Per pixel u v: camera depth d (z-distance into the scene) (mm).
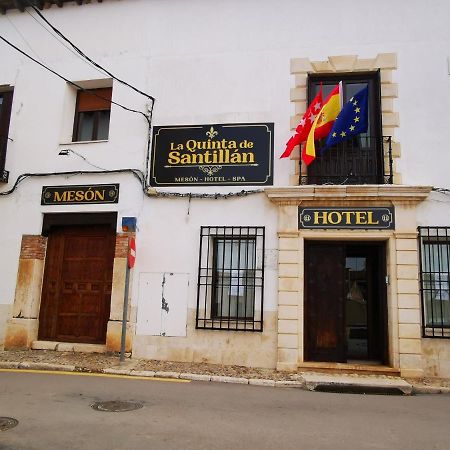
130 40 10602
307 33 9812
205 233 9469
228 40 10125
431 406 6457
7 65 11164
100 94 10898
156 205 9750
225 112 9844
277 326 8805
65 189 10273
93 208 10039
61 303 10180
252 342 8891
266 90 9766
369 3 9703
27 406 5750
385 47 9500
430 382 7922
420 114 9188
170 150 9922
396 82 9352
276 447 4547
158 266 9500
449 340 8414
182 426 5133
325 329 9016
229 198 9484
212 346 9031
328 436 4945
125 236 9773
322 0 9883
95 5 10938
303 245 9008
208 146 9781
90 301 10062
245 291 9258
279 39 9906
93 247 10250
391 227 8742
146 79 10328
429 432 5180
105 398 6277
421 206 8836
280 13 10000
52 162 10445
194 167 9758
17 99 10930
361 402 6609
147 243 9641
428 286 8773
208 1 10367
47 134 10602
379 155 9117
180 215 9625
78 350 9617
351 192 8773
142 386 7148
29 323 9891
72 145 10414
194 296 9273
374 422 5539
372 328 9391
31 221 10320
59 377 7637
